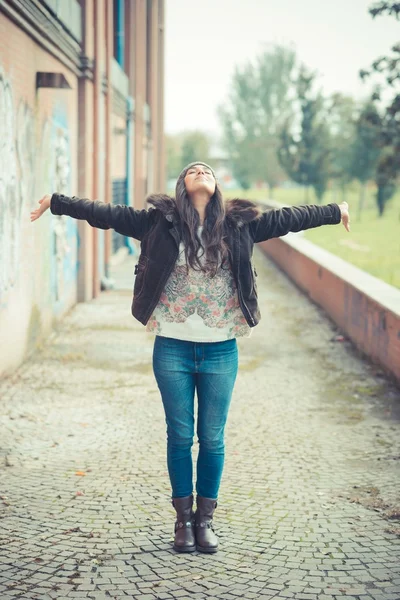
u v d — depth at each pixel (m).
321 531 4.02
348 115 37.25
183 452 3.76
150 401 6.80
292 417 6.33
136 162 22.03
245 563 3.63
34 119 8.62
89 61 11.93
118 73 17.02
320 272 12.33
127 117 19.47
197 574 3.51
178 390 3.67
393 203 46.72
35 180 8.72
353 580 3.46
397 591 3.36
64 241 10.78
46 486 4.65
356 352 8.99
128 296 13.20
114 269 17.06
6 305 7.43
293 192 95.44
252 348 9.21
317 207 3.76
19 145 7.88
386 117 17.75
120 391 7.14
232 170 71.56
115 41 18.39
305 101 40.22
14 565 3.57
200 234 3.53
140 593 3.31
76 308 11.88
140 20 21.89
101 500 4.43
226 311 3.62
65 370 7.94
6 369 7.54
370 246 25.95
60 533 3.95
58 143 10.26
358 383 7.51
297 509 4.33
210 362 3.65
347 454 5.36
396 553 3.75
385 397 6.98
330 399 6.92
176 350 3.64
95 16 12.34
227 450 5.44
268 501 4.45
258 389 7.28
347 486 4.71
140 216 3.68
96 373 7.84
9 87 7.40
